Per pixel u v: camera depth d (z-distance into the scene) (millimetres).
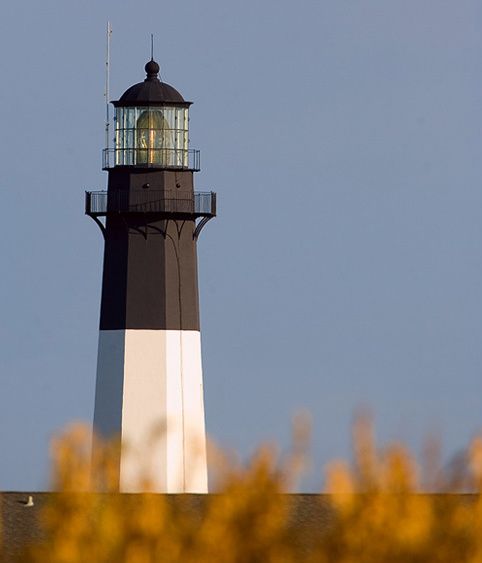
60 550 74500
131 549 74438
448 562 74312
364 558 74312
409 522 74375
